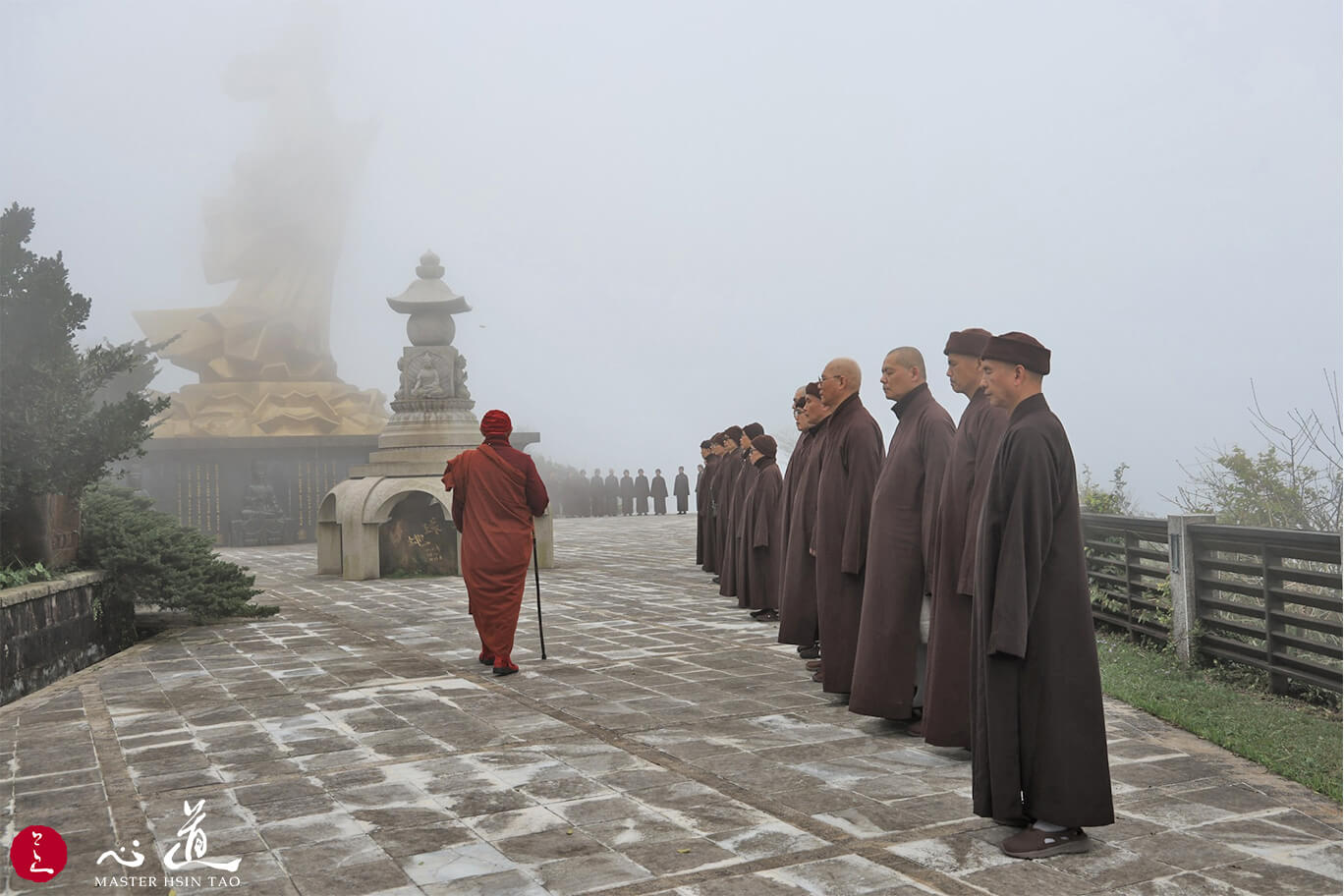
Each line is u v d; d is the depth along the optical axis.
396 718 6.60
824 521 6.81
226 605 11.00
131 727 6.50
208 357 33.66
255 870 4.05
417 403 17.59
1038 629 4.13
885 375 6.29
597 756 5.62
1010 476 4.16
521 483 8.27
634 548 23.08
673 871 3.98
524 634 10.25
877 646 6.04
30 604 8.49
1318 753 5.51
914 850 4.19
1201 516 8.07
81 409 9.94
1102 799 4.08
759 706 6.84
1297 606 7.93
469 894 3.80
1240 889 3.78
